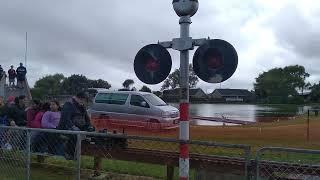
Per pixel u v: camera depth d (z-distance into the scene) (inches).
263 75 2598.4
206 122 726.5
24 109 259.6
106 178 201.9
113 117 473.1
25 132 177.0
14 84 589.3
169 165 191.2
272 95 2551.7
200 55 133.1
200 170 164.2
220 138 390.0
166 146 213.6
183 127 135.3
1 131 186.1
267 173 131.5
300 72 2571.4
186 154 135.5
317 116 832.9
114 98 476.4
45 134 181.8
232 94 2486.5
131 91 473.7
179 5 132.6
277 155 210.8
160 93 714.2
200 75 134.0
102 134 155.2
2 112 252.8
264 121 729.6
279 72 2591.0
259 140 374.3
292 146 337.4
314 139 380.2
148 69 140.4
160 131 448.8
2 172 185.8
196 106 1756.9
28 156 171.6
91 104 493.0
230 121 679.7
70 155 181.8
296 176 130.8
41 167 193.0
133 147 208.7
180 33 134.0
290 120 714.8
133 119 463.8
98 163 204.7
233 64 129.3
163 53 138.2
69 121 214.1
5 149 184.4
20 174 179.2
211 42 131.3
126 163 226.8
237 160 156.0
